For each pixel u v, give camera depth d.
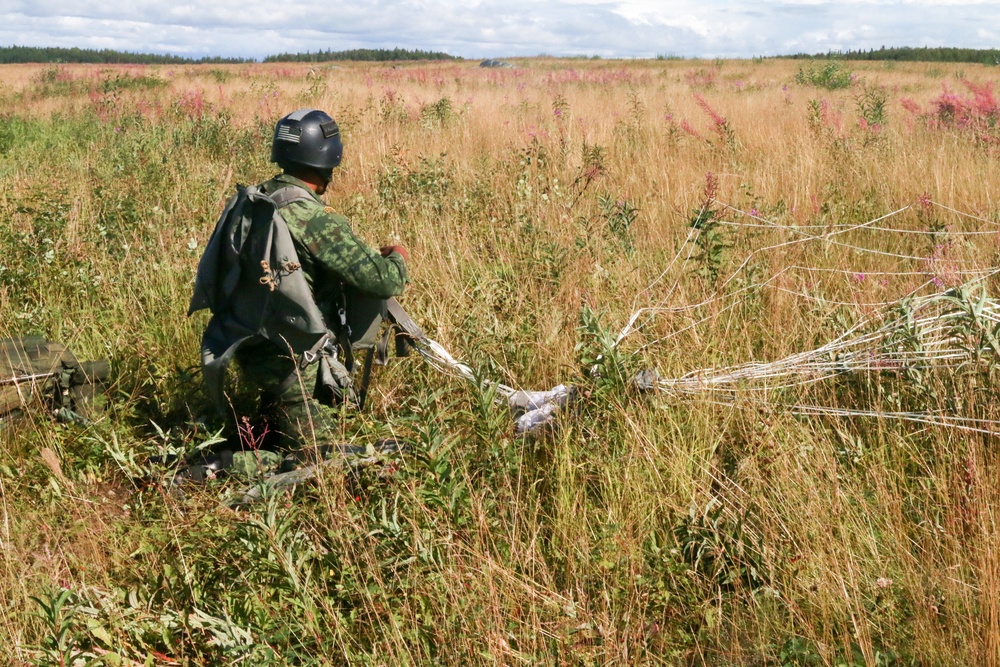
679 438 3.35
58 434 3.45
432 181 6.94
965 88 20.55
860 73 27.69
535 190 6.74
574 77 27.77
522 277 4.94
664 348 4.08
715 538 2.70
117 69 31.12
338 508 2.74
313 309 3.08
